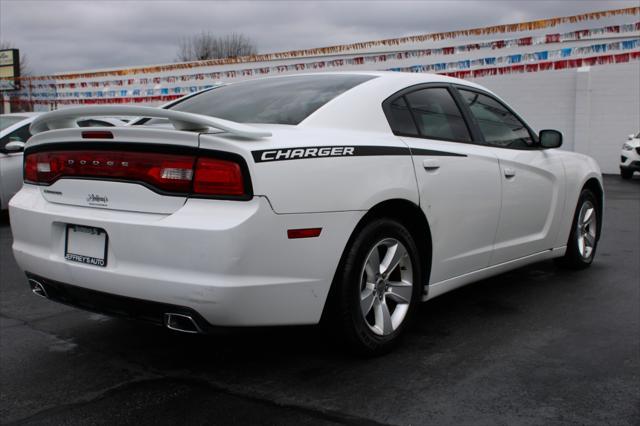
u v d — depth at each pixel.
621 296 4.62
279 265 2.73
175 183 2.71
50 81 25.09
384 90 3.59
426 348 3.48
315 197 2.83
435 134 3.75
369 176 3.11
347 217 2.97
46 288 3.21
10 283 5.14
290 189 2.74
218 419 2.64
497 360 3.29
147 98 23.45
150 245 2.69
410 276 3.45
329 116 3.27
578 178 5.09
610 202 11.27
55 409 2.75
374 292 3.27
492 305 4.38
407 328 3.48
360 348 3.20
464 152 3.81
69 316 4.18
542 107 20.36
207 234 2.57
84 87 24.45
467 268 3.91
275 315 2.78
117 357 3.39
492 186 4.00
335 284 3.04
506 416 2.64
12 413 2.72
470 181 3.80
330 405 2.76
